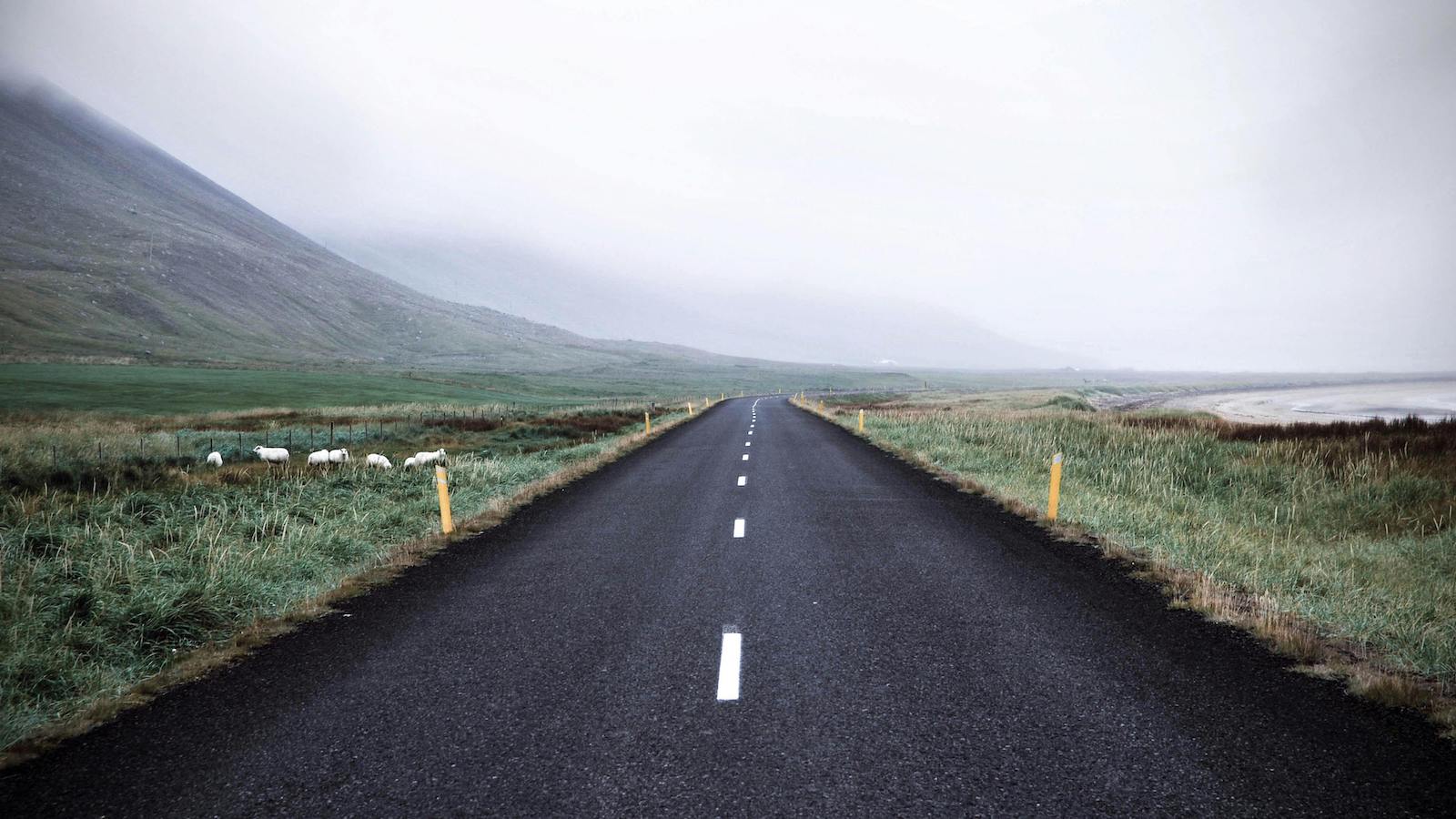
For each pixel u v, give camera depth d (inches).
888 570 321.7
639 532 417.4
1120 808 137.6
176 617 253.4
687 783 149.6
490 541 403.2
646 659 219.9
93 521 400.2
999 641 229.9
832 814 137.0
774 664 213.0
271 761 162.9
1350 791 142.0
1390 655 213.6
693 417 1817.2
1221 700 184.4
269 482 554.6
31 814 143.3
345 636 249.1
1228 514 485.1
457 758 161.9
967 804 139.8
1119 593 282.8
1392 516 468.8
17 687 199.0
